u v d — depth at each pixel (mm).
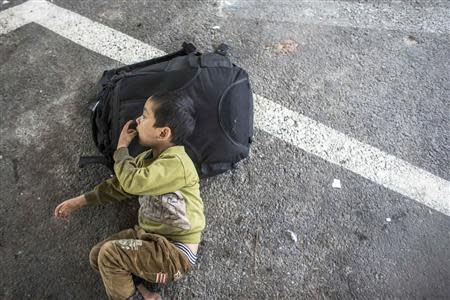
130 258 1706
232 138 2018
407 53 2654
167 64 2160
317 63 2607
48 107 2428
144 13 2840
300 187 2184
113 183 1969
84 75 2551
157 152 1803
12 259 1998
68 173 2221
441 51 2664
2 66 2592
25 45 2682
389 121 2393
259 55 2639
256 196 2158
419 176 2217
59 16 2818
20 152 2277
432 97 2482
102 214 2111
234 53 2645
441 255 2012
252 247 2025
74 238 2051
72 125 2365
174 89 2020
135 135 1881
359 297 1914
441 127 2377
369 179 2207
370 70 2580
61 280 1952
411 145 2314
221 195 2162
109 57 2629
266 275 1961
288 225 2082
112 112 2045
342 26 2770
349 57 2633
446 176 2221
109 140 2070
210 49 2662
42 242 2039
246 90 2117
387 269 1976
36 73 2562
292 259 1998
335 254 2010
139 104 2020
